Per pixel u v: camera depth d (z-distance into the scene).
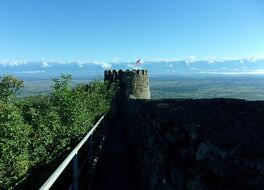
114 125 33.38
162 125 7.17
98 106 23.91
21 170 9.11
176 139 5.94
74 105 14.05
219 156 4.09
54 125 11.84
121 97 47.75
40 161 10.86
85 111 16.38
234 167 3.83
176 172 5.68
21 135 9.20
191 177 4.85
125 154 17.81
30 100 12.25
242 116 4.53
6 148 8.56
